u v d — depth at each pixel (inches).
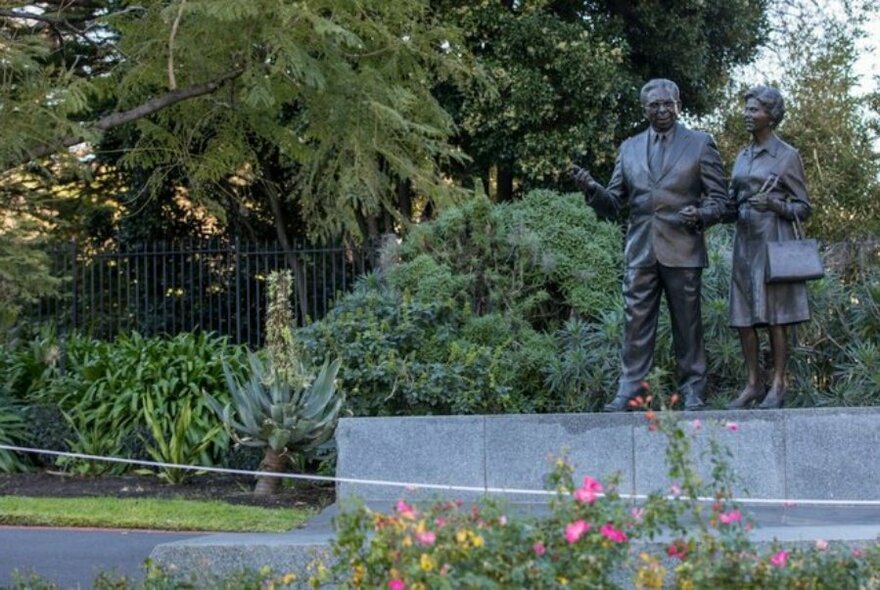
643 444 320.2
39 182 659.4
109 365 500.4
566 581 157.9
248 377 479.2
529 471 325.1
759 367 355.9
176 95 506.6
